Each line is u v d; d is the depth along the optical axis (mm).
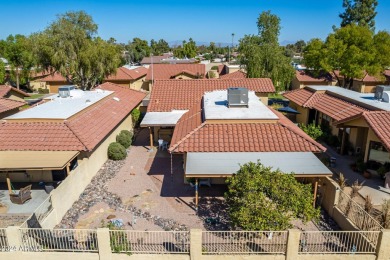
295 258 13688
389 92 27625
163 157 28844
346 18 77375
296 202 14336
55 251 14125
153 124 29031
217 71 85875
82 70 51969
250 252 13797
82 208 19641
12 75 70250
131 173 24906
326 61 55062
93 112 28859
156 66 73312
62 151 21344
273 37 57500
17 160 20172
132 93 43625
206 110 24750
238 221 14414
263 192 15195
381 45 51625
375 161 23344
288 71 55594
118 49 58062
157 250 14422
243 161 18938
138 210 19234
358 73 51094
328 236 15688
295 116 40438
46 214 16906
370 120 22047
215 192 21625
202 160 19062
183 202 20234
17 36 68188
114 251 13883
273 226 14102
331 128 31594
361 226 15516
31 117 24109
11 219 18125
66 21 51062
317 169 18094
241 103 25281
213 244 15031
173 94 36281
